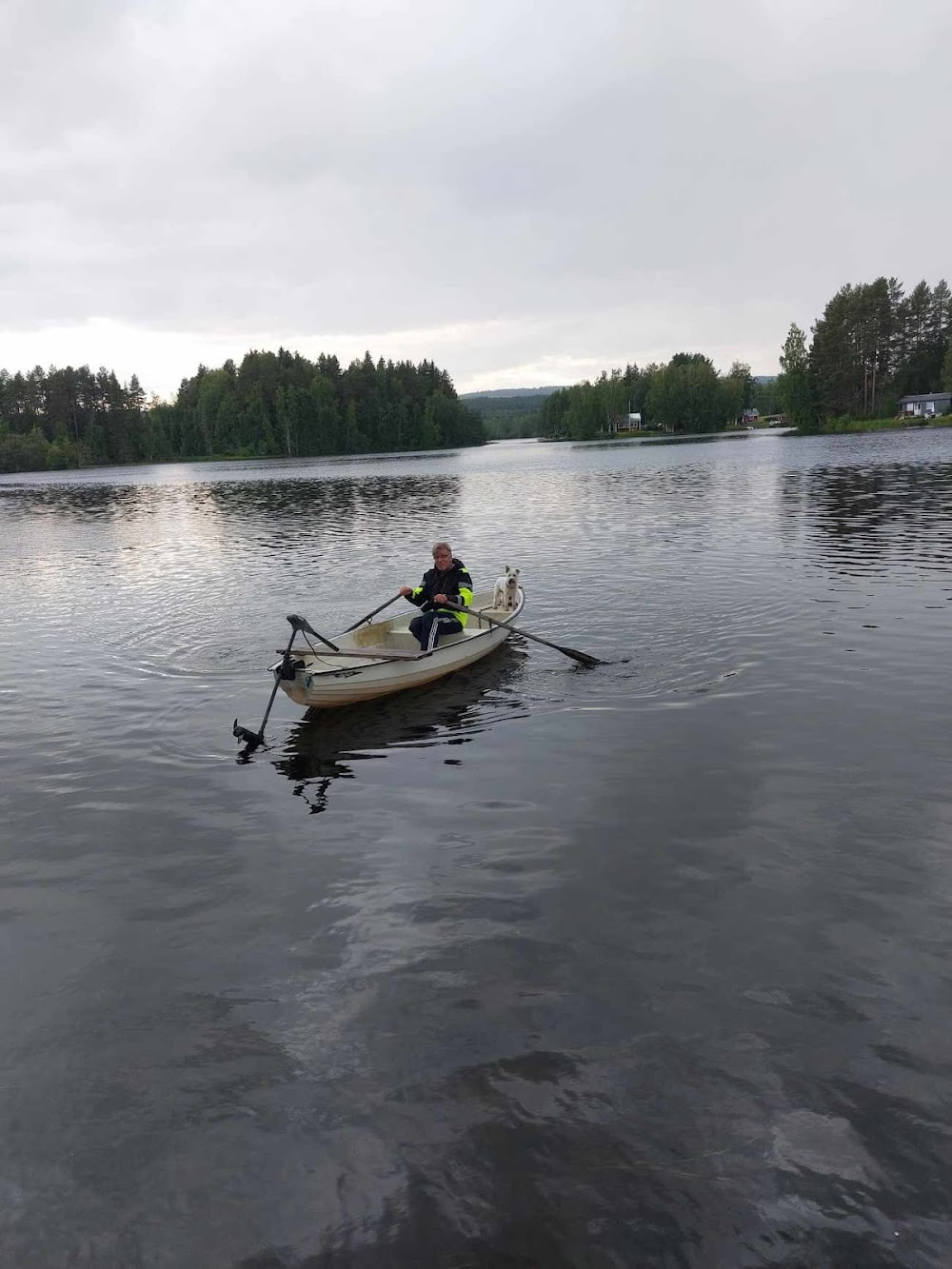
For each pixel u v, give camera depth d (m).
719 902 4.84
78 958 4.62
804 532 19.48
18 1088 3.70
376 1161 3.24
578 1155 3.21
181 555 21.72
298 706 8.92
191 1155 3.31
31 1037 4.02
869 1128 3.27
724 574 14.80
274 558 20.34
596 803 6.20
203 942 4.71
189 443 139.38
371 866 5.46
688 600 12.89
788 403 100.19
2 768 7.45
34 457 109.69
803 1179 3.07
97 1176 3.24
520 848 5.59
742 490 31.69
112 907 5.12
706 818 5.88
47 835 6.12
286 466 90.56
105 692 9.61
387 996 4.17
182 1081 3.69
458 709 8.55
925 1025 3.80
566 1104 3.45
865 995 4.01
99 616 14.12
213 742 7.95
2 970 4.54
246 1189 3.15
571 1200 3.03
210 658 10.95
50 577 18.89
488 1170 3.17
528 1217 2.98
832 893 4.87
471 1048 3.79
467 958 4.43
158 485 61.00
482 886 5.14
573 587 14.40
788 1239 2.85
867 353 96.69
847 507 24.00
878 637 10.22
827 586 13.24
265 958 4.55
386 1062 3.73
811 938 4.46
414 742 7.71
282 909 5.01
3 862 5.75
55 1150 3.37
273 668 7.98
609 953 4.41
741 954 4.36
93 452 123.12
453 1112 3.44
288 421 132.38
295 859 5.62
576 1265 2.80
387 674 8.93
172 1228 3.01
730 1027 3.84
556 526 23.81
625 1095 3.48
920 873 5.04
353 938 4.68
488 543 21.03
